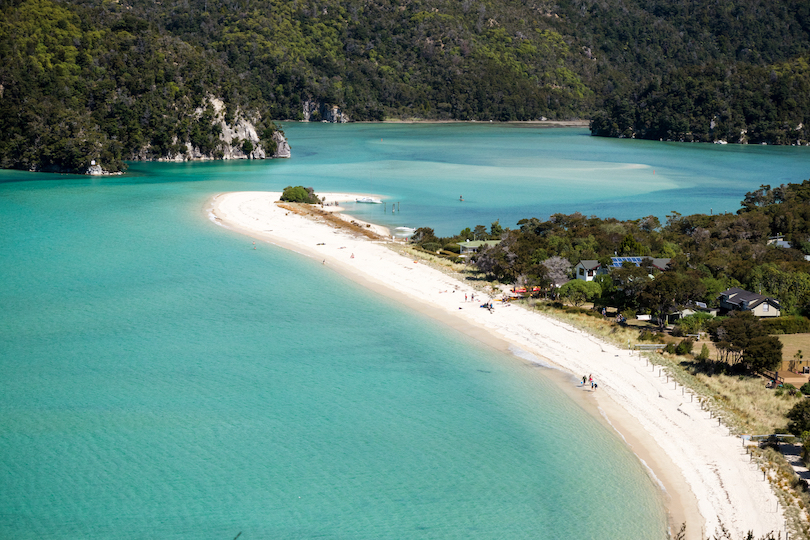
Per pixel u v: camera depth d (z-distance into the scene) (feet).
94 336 307.78
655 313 324.19
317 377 270.67
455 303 354.95
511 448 220.64
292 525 185.88
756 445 216.74
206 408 245.45
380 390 260.01
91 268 411.34
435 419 238.68
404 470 209.67
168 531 183.21
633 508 189.57
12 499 195.00
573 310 339.77
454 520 187.32
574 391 256.73
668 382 260.01
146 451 218.59
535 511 190.08
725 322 280.72
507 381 266.77
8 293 363.15
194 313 339.16
